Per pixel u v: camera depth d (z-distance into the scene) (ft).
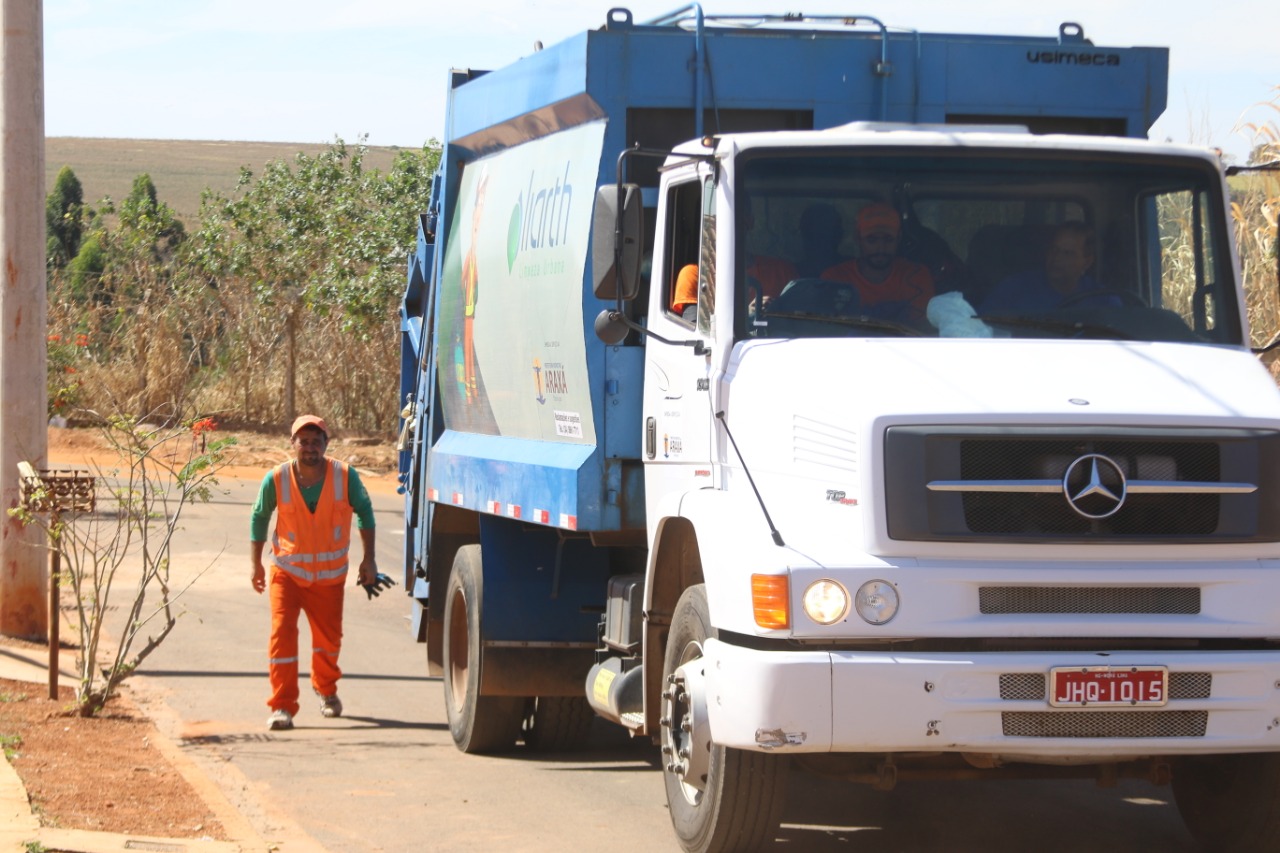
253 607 77.82
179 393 163.73
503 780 44.60
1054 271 35.55
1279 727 30.17
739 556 31.04
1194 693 29.96
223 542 99.86
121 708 53.36
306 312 165.07
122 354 169.07
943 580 29.78
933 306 34.71
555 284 42.34
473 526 54.24
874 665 29.35
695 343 36.17
